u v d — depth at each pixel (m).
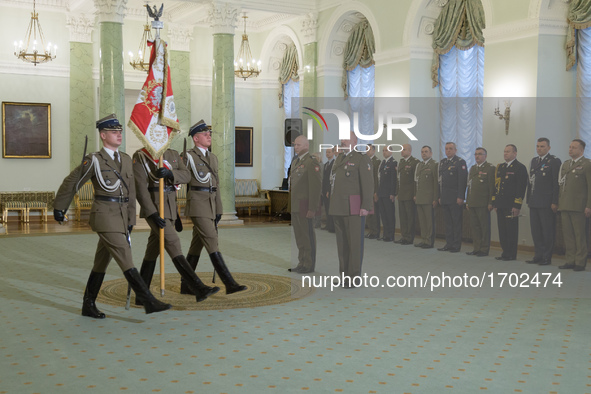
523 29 9.66
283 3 14.57
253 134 18.55
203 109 17.55
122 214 5.56
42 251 9.90
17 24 15.29
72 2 15.34
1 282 7.26
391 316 5.64
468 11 11.12
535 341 4.86
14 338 4.91
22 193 15.08
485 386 3.84
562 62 9.58
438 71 12.02
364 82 14.15
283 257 9.37
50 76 15.68
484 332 5.11
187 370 4.14
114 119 5.63
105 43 12.75
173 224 6.33
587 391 3.76
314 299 6.31
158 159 6.17
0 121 15.30
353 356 4.46
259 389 3.78
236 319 5.55
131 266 5.53
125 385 3.84
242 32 18.02
